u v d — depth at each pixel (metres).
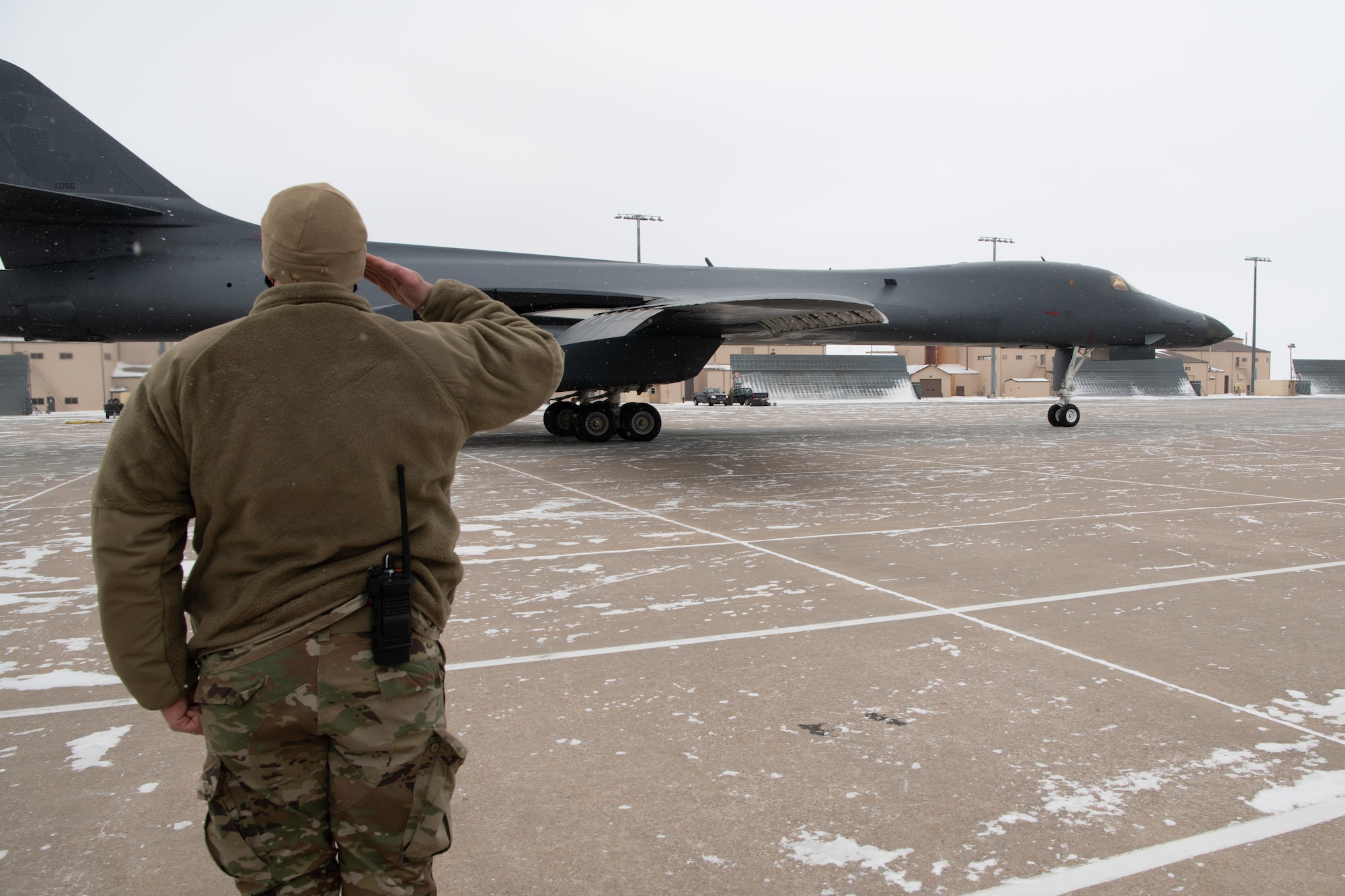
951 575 5.29
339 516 1.44
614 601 4.68
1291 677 3.48
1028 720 3.06
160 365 1.46
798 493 8.88
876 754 2.78
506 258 15.37
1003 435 17.33
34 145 12.73
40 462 13.02
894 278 16.86
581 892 2.04
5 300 13.00
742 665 3.64
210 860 2.22
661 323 13.79
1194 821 2.36
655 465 11.62
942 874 2.11
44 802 2.52
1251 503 8.20
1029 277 17.47
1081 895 2.01
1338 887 2.05
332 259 1.51
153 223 13.16
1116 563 5.63
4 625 4.30
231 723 1.40
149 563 1.40
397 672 1.43
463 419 1.62
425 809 1.47
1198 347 19.41
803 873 2.12
